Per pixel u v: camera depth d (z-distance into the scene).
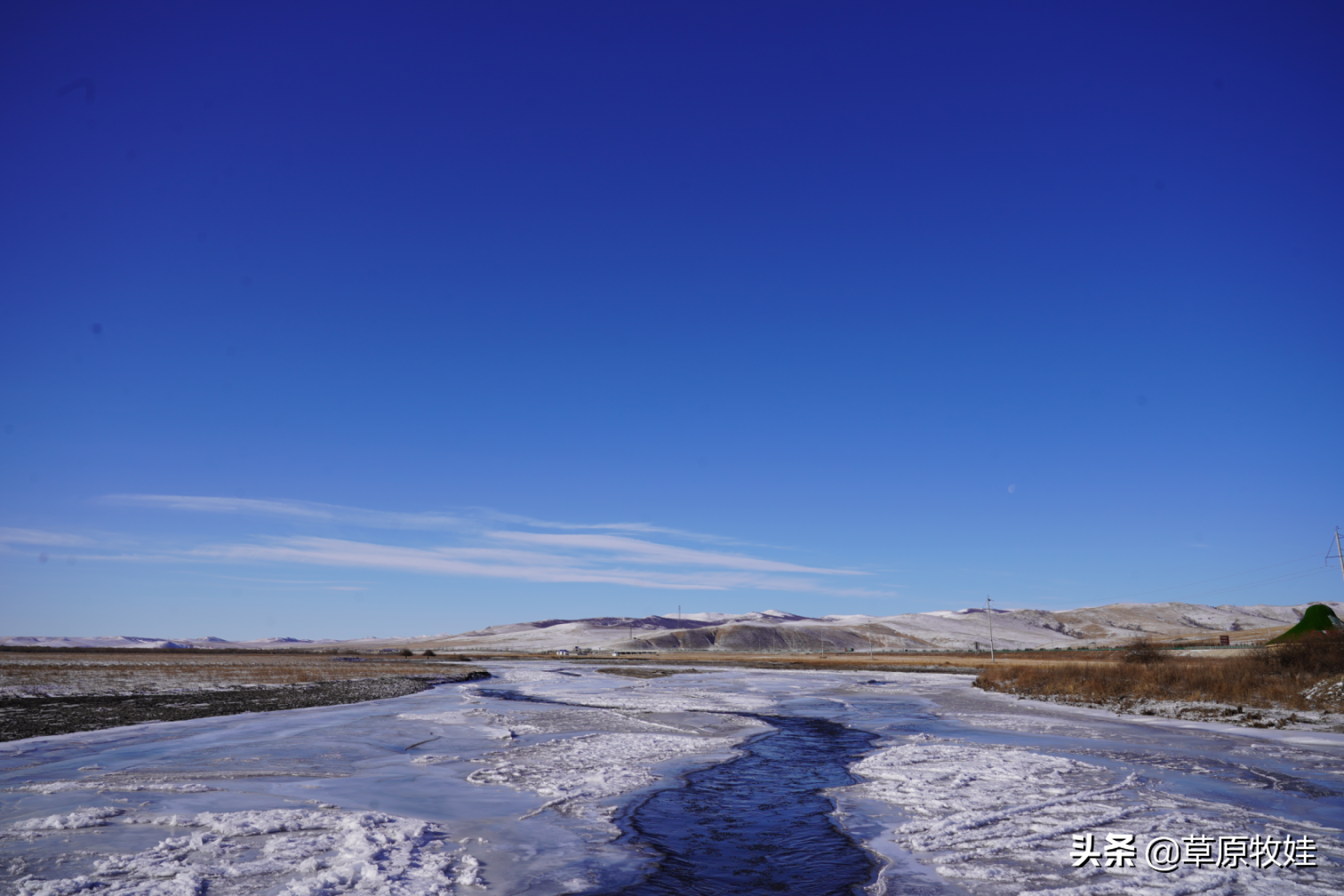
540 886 10.20
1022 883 10.39
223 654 146.12
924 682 58.41
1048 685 42.50
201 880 10.02
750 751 22.50
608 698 42.34
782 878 10.70
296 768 18.75
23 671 59.00
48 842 11.83
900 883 10.46
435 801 15.30
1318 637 39.44
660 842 12.52
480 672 71.50
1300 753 21.06
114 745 22.34
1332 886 10.09
